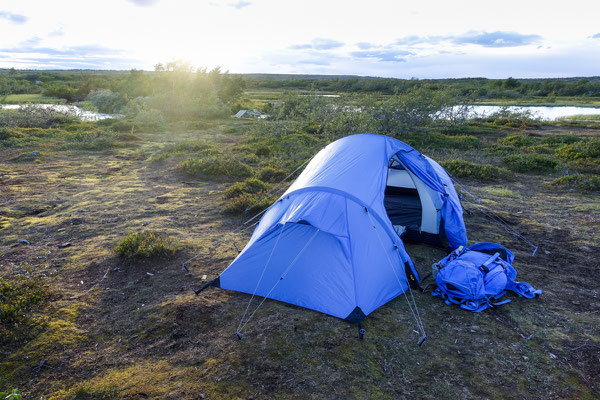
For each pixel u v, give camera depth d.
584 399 3.32
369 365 3.74
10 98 52.22
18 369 3.69
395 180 9.06
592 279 5.51
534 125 26.94
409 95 23.12
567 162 13.88
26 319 4.43
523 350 3.97
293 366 3.71
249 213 8.30
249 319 4.47
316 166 5.98
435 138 19.22
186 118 35.38
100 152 16.55
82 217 8.09
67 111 30.03
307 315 4.56
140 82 51.06
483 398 3.33
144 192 10.20
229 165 12.39
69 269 5.78
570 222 7.88
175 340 4.13
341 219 4.89
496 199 9.66
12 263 5.94
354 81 92.44
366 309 4.54
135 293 5.13
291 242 5.00
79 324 4.43
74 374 3.65
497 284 4.92
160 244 6.18
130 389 3.42
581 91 67.44
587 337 4.18
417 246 6.73
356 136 6.74
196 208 8.81
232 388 3.42
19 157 14.54
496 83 80.69
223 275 5.18
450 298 4.87
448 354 3.92
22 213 8.38
